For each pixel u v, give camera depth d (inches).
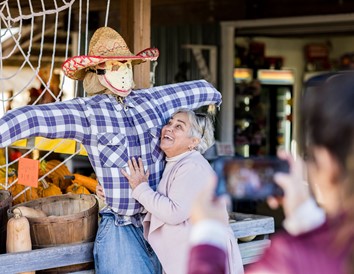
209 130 119.5
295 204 56.9
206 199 59.3
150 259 120.3
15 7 257.1
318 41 373.1
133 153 117.2
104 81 118.9
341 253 53.7
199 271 55.9
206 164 115.5
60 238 119.9
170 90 129.0
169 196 113.8
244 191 58.6
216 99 135.0
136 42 147.6
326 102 53.8
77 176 162.9
